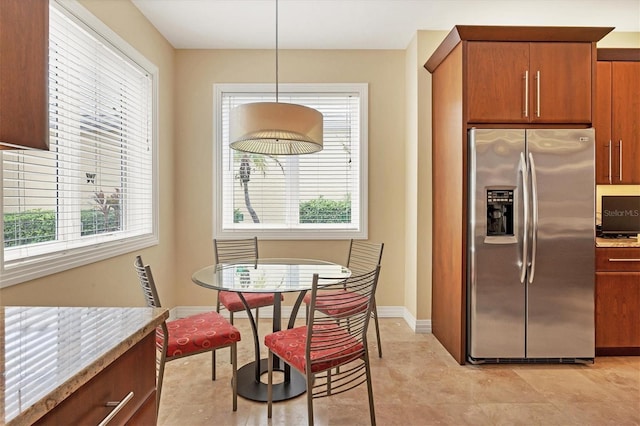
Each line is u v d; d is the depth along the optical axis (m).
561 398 2.26
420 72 3.33
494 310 2.66
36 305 1.85
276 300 2.40
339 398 2.24
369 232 3.74
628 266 2.81
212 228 3.72
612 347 2.83
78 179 2.28
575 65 2.69
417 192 3.35
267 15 3.06
